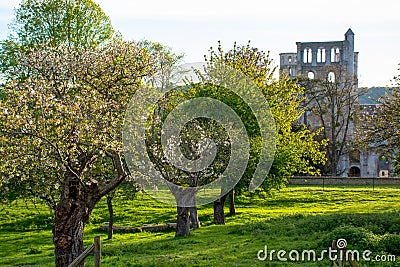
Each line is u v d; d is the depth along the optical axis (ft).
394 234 73.72
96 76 74.54
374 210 139.95
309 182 222.69
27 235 120.47
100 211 149.18
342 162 318.86
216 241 92.89
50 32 149.59
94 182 66.44
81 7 152.66
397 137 130.52
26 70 79.97
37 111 65.46
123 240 107.86
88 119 66.69
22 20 149.48
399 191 191.62
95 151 65.57
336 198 178.91
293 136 138.82
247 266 67.41
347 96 281.74
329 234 77.30
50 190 72.43
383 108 136.56
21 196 80.64
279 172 126.21
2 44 129.49
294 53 373.20
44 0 150.61
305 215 121.70
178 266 69.67
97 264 52.80
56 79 73.82
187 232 104.27
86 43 149.48
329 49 345.92
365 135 136.46
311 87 276.41
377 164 323.37
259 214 144.15
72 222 64.34
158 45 133.80
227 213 148.97
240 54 139.74
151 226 122.72
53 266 78.38
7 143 63.46
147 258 77.30
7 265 82.69
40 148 63.31
